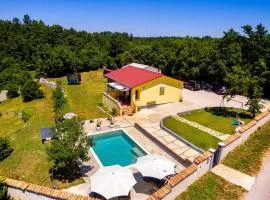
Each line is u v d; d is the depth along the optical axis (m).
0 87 60.97
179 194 16.27
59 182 19.30
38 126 31.45
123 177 17.11
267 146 22.47
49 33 95.50
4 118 39.66
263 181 17.72
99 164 22.12
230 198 16.03
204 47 51.97
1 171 21.48
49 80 64.50
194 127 29.70
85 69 77.00
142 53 68.25
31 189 15.08
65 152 18.91
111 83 39.28
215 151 19.30
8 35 92.44
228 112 35.09
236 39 48.81
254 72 44.00
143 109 36.38
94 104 40.50
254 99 32.28
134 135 28.55
